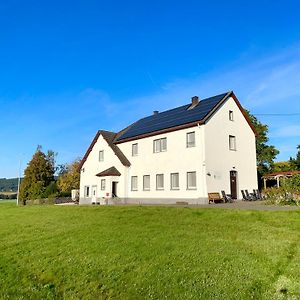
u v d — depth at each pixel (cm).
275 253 922
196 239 1105
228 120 3097
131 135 3666
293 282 755
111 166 3816
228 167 2994
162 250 1013
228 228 1238
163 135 3231
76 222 1598
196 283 796
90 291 840
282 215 1371
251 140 3303
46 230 1473
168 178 3117
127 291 809
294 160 4938
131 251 1033
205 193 2748
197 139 2877
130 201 3544
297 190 2238
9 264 1077
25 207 2689
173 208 1788
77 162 6775
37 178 5122
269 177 3750
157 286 807
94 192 4028
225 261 895
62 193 5122
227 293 739
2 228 1645
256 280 781
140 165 3491
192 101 3447
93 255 1045
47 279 942
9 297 851
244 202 2683
